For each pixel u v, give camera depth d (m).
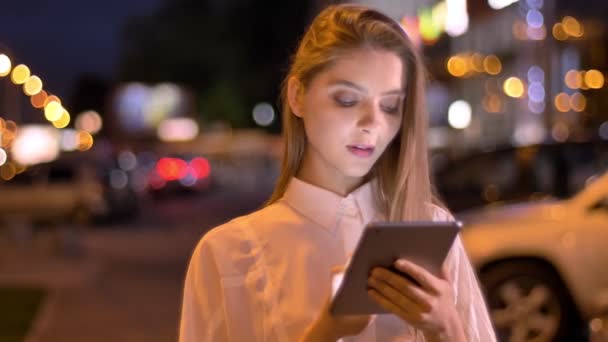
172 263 18.09
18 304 13.34
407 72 2.63
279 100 2.86
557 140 11.09
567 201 8.76
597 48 17.80
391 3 21.47
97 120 64.00
